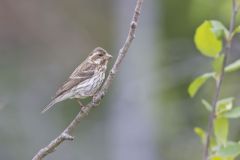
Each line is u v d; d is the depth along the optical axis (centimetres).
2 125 1789
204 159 855
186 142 1766
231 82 1658
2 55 1991
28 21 2052
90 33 2056
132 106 1817
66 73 1991
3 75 1934
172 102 1791
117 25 1911
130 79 1828
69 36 2059
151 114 1797
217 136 858
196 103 1742
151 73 1817
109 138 1864
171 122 1794
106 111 1900
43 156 802
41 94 1908
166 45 1845
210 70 1736
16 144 1788
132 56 1836
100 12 2080
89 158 1855
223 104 866
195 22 1761
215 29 852
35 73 1962
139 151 1814
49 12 2069
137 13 757
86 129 1889
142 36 1850
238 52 1636
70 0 2083
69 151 1847
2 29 2031
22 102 1864
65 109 1859
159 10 1869
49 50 2033
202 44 879
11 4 2042
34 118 1842
